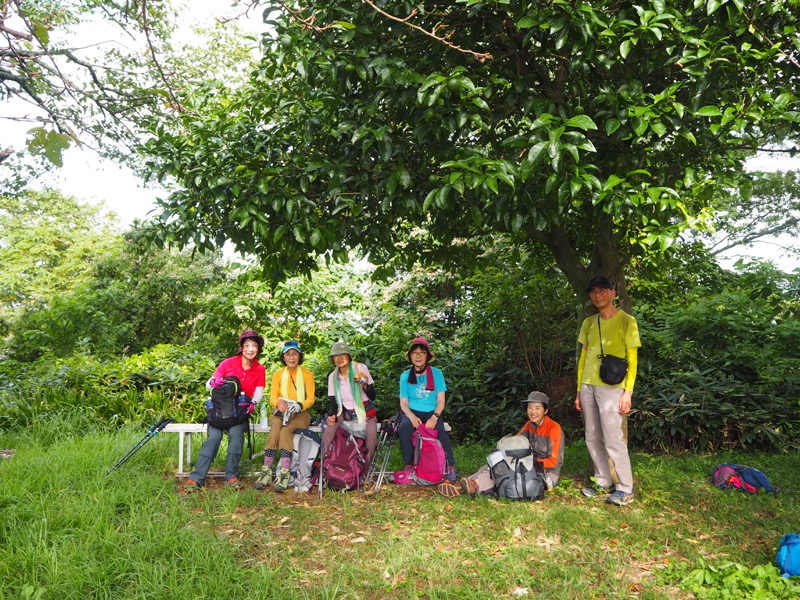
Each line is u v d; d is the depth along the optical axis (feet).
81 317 41.22
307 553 13.41
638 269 29.84
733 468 19.20
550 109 14.57
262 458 22.85
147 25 9.98
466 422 29.84
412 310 45.24
